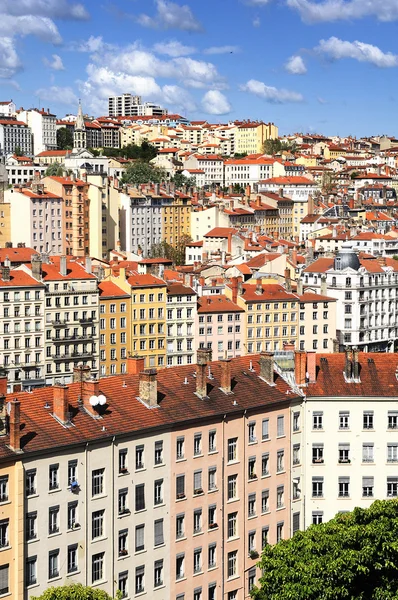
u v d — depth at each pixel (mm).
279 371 181000
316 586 126625
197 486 160375
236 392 169750
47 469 139625
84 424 146750
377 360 184875
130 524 150625
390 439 177750
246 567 167250
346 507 177250
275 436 172625
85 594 129375
